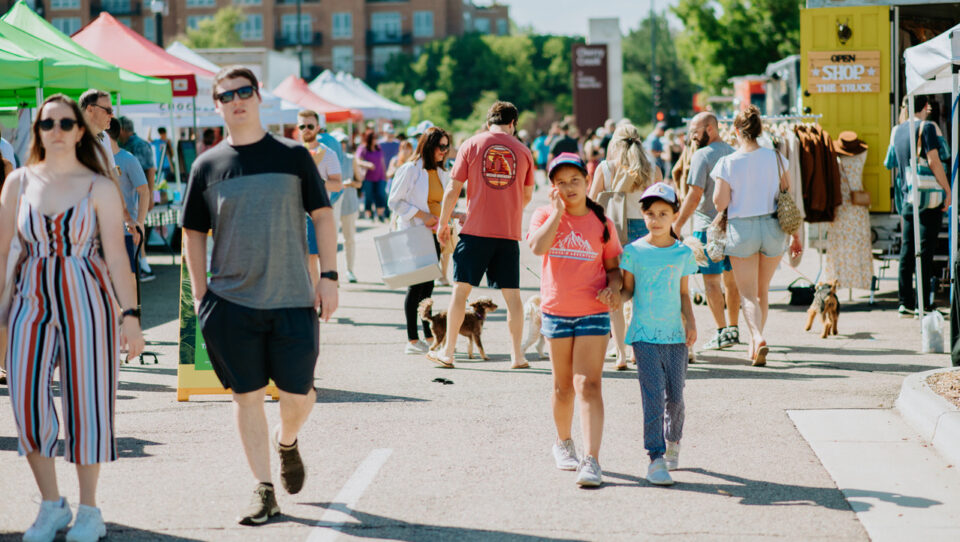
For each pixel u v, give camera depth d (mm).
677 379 5652
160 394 7750
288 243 4859
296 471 5219
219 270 4871
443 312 9234
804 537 4742
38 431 4656
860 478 5586
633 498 5301
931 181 10484
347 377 8352
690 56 46844
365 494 5391
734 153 8609
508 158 8336
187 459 6020
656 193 5547
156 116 21953
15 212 4785
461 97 107500
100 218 4801
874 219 12711
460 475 5707
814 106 12859
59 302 4684
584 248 5566
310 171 4926
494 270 8586
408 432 6598
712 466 5836
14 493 5398
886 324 10508
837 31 12766
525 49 109125
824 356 8938
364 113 32500
